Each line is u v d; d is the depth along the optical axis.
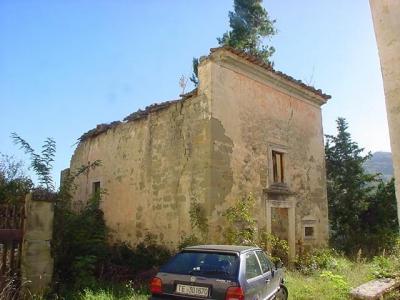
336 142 19.41
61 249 7.53
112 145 13.85
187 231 10.00
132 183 12.41
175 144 11.01
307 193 13.19
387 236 16.08
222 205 9.77
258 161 11.18
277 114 12.37
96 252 8.45
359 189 18.03
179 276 4.97
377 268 9.66
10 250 6.01
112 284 7.66
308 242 12.73
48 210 6.39
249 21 18.62
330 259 11.86
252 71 11.43
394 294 6.63
